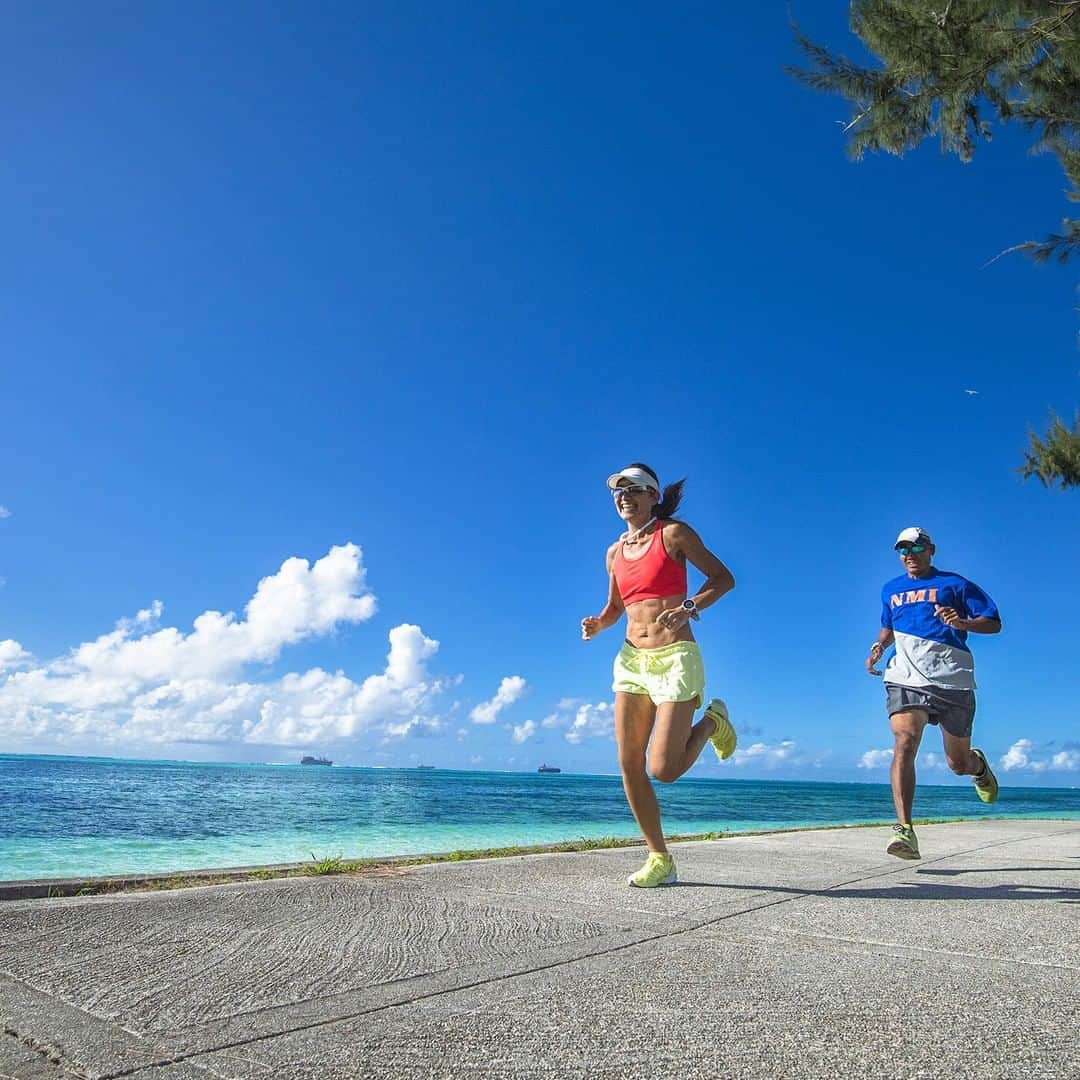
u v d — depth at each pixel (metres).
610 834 11.70
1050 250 7.84
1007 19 6.50
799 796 49.09
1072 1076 1.46
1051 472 9.38
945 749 4.75
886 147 7.37
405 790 37.44
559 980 2.04
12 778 39.91
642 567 3.69
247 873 4.06
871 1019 1.75
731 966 2.20
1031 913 3.12
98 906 2.96
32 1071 1.47
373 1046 1.58
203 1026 1.70
